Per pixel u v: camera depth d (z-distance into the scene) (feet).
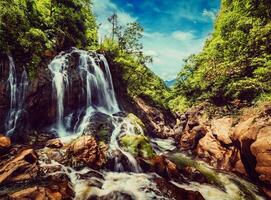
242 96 59.26
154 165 38.01
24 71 48.88
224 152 47.39
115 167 36.78
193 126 65.57
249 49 62.90
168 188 31.53
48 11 73.67
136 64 97.66
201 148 53.47
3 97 43.93
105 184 31.17
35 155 32.17
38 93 50.03
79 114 58.39
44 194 23.93
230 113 56.24
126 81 91.30
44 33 60.18
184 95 96.07
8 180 26.73
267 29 58.39
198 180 38.27
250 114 46.21
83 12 97.40
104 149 39.22
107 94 73.20
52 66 57.00
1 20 45.65
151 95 113.91
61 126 53.83
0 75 44.45
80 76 62.85
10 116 44.57
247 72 61.98
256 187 37.65
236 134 43.39
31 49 51.31
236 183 38.81
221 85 66.03
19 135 43.45
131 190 30.37
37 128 49.32
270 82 52.80
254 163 38.34
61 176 29.43
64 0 86.12
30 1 62.54
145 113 89.97
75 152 34.83
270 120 39.42
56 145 38.58
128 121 58.54
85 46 91.09
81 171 32.76
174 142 76.79
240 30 70.23
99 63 73.26
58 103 54.80
